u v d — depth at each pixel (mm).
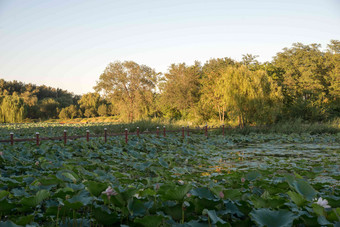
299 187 3041
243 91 19594
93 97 73688
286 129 18641
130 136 13484
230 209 2764
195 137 15711
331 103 32562
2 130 20016
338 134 16703
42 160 6445
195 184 4617
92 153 8750
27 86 92625
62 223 2627
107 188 2609
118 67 38750
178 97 32969
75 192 2836
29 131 18656
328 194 3656
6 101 60250
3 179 3861
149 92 38812
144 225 2287
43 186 3439
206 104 29578
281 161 7848
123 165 7566
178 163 8133
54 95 94062
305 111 22984
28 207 2654
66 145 10148
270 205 2688
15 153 7707
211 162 7980
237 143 14336
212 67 38625
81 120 65688
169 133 16344
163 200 2758
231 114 20984
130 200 2621
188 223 2412
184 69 33969
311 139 14914
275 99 20250
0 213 2623
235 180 4098
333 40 38344
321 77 34938
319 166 5574
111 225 2574
